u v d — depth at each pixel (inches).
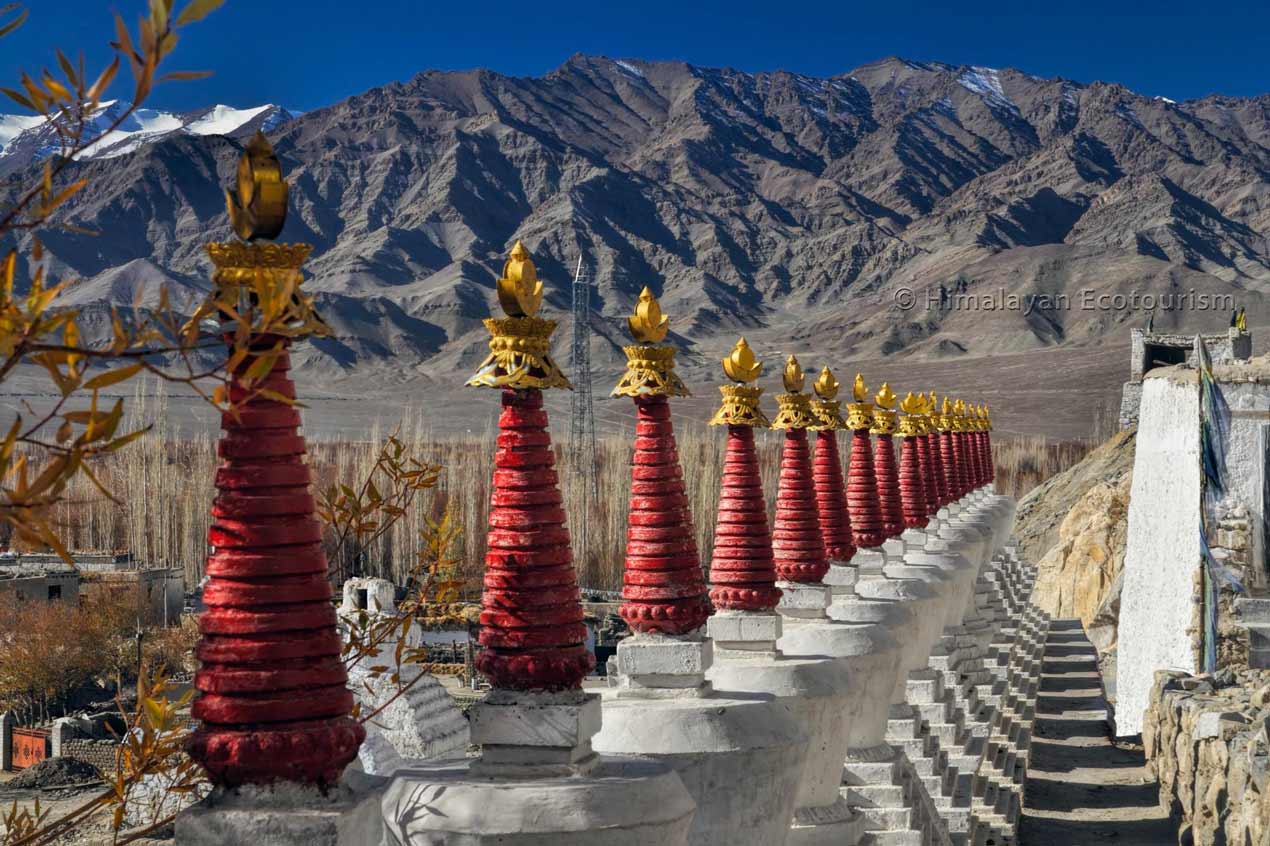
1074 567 2898.6
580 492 2613.2
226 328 270.7
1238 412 1301.7
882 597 807.1
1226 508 1301.7
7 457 190.5
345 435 7052.2
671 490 493.4
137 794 924.6
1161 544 1557.6
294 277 253.0
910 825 668.7
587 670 386.0
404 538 1688.0
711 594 576.7
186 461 3304.6
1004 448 5625.0
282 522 291.6
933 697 936.9
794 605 667.4
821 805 569.0
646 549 489.4
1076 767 1508.4
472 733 381.1
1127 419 3745.1
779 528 676.7
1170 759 1241.4
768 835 466.0
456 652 2174.0
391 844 362.6
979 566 1305.4
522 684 379.2
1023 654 1795.0
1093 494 2999.5
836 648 643.5
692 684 481.4
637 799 364.8
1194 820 1059.9
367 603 1029.2
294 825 279.9
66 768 1785.2
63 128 200.2
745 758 454.6
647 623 487.2
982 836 956.6
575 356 3019.2
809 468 681.0
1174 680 1305.4
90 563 2568.9
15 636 2105.1
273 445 291.6
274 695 286.8
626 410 6471.5
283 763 285.4
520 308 386.3
